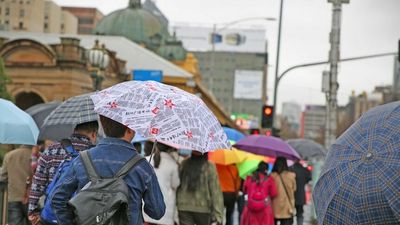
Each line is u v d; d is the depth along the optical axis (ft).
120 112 18.78
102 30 251.80
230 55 515.91
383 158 18.21
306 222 85.35
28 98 162.20
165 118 19.25
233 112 526.98
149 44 250.57
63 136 39.86
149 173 18.34
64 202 18.03
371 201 17.92
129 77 168.76
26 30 226.58
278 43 139.44
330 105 88.22
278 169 52.90
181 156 54.03
